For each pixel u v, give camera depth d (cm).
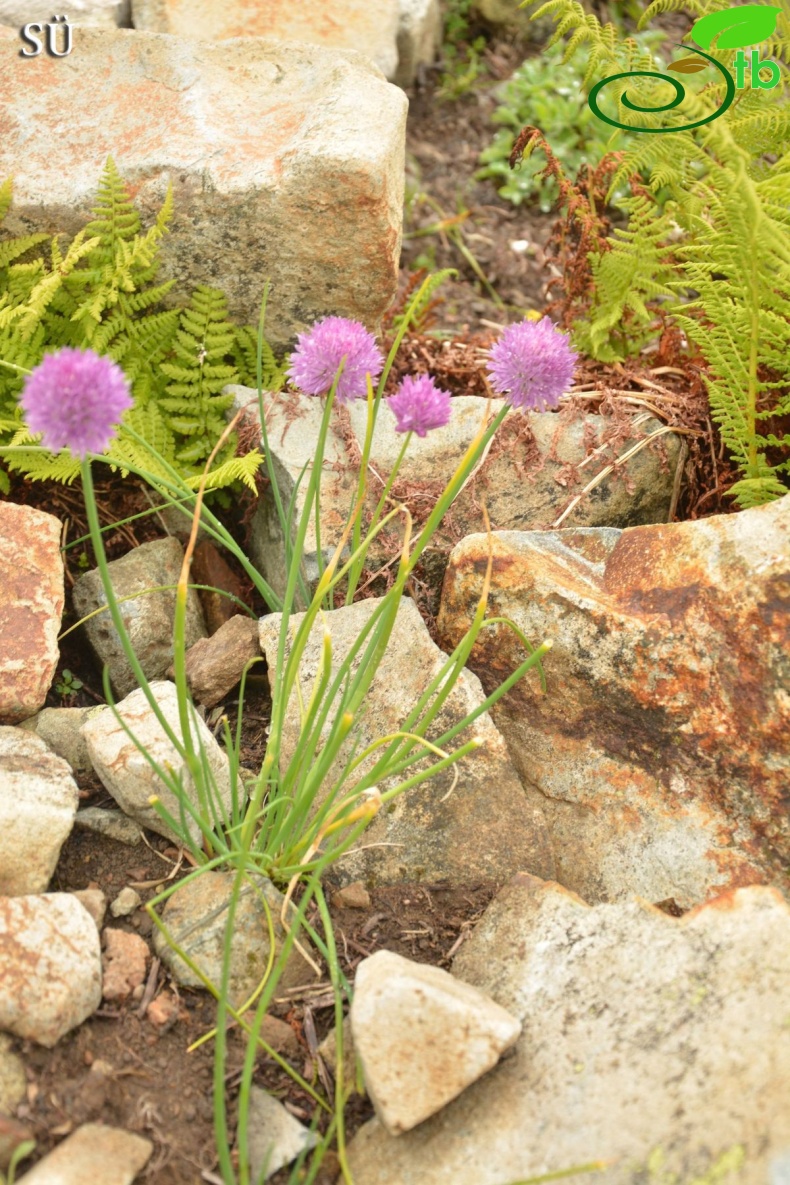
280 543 278
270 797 219
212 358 290
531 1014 184
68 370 158
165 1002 192
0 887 199
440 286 425
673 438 288
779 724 212
